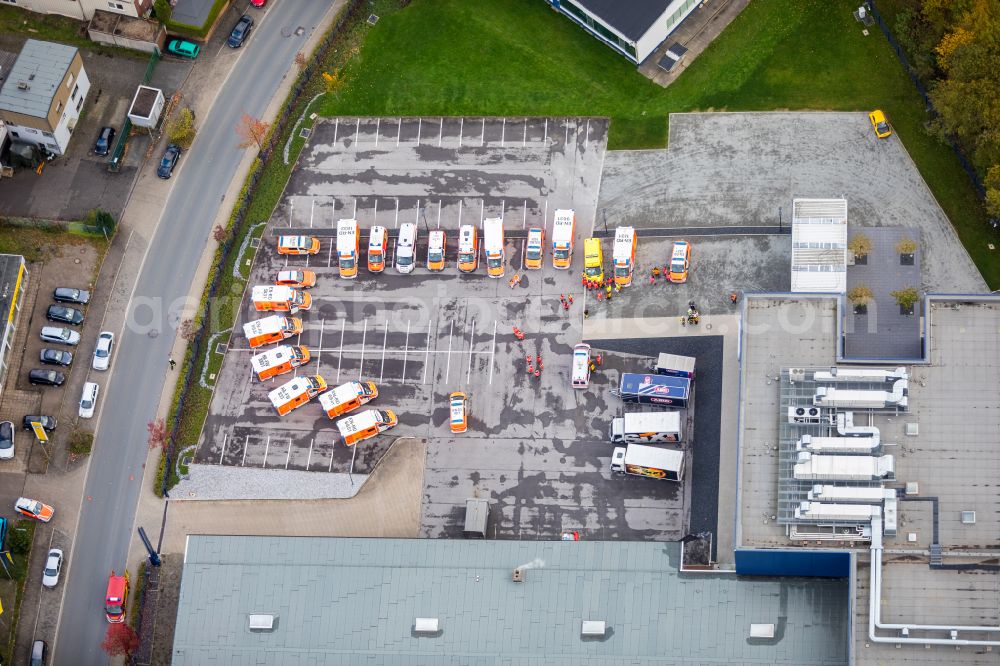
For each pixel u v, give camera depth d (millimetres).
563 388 199625
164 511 199000
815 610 176250
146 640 193250
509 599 180625
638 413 194250
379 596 182125
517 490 195750
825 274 193875
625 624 178250
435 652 179500
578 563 181250
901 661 169250
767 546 175625
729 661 175625
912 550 173000
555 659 178000
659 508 192500
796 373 182625
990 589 170750
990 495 175125
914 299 191000
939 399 180125
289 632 181625
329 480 199000
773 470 179875
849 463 175250
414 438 199875
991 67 196000
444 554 183375
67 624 194625
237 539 185875
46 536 198625
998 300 183125
